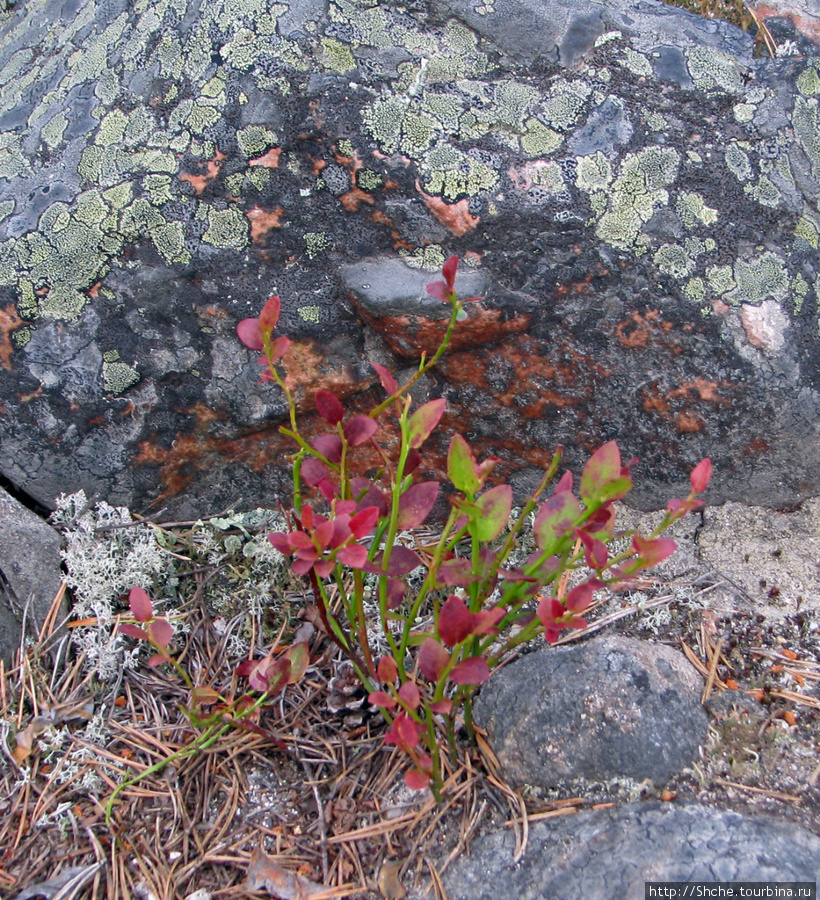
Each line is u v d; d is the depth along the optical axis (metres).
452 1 0.45
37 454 0.47
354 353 0.46
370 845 0.38
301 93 0.43
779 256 0.43
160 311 0.45
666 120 0.44
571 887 0.35
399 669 0.38
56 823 0.39
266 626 0.46
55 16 0.53
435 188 0.43
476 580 0.35
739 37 0.48
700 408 0.45
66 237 0.45
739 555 0.46
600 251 0.43
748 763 0.38
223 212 0.44
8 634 0.44
